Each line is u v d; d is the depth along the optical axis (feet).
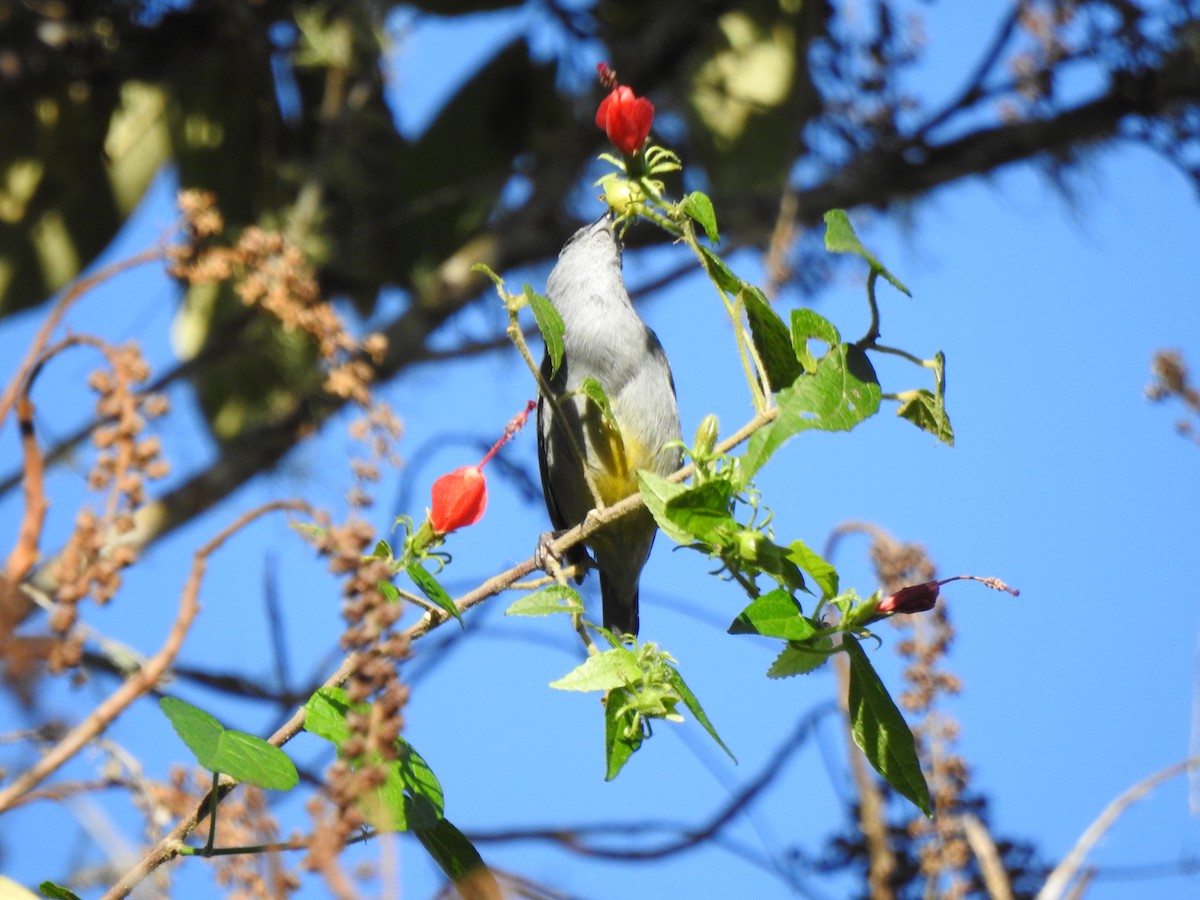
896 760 16.46
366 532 13.58
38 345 16.29
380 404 16.84
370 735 12.96
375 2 43.16
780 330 18.37
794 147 39.40
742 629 15.93
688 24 45.06
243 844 18.61
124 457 15.01
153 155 43.62
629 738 16.61
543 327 17.88
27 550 15.39
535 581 16.85
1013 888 23.41
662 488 16.39
